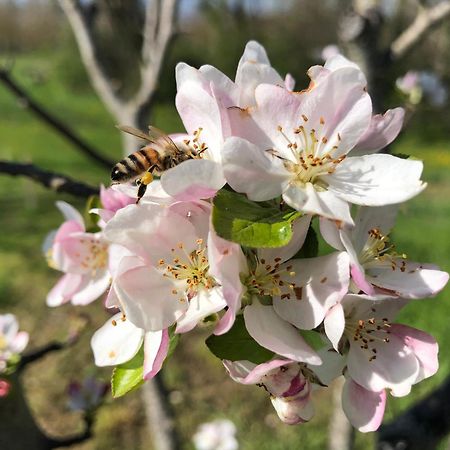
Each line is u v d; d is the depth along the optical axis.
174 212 0.08
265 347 0.08
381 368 0.09
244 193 0.08
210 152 0.09
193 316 0.08
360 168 0.09
